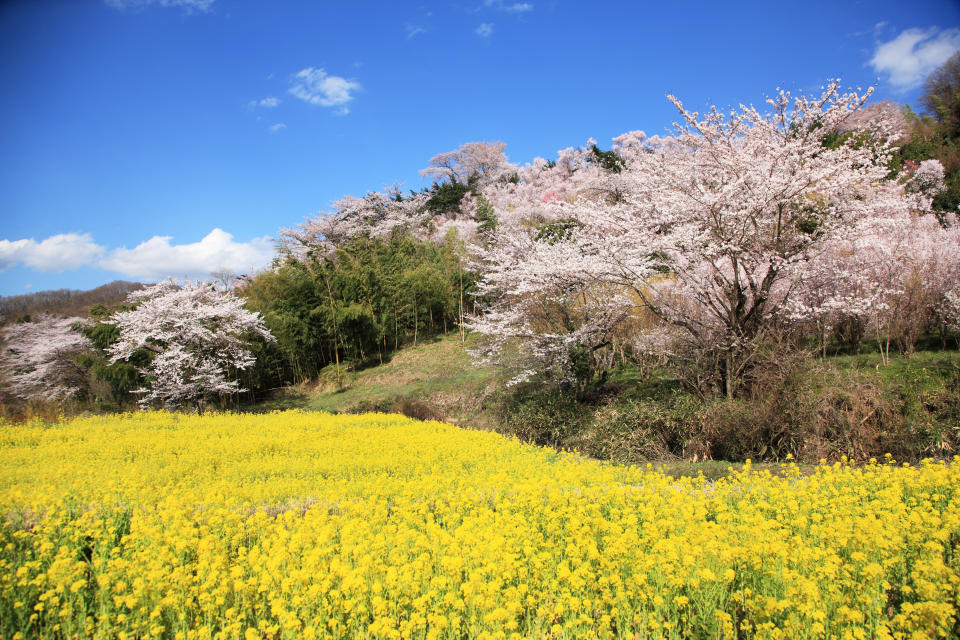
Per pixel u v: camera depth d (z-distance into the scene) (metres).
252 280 33.59
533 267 15.80
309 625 4.19
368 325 26.84
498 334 18.25
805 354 11.10
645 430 12.12
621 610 4.17
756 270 13.88
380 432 12.61
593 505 6.00
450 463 8.95
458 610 4.30
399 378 24.41
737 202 12.14
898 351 12.90
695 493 6.74
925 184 21.91
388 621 3.99
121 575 4.90
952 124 28.91
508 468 8.94
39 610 4.41
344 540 5.16
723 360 13.09
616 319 16.06
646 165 15.31
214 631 4.40
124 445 11.23
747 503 6.22
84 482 7.78
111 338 23.03
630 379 16.64
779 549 4.45
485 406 18.41
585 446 12.90
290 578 4.53
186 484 7.98
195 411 21.06
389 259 31.33
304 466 9.02
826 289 13.29
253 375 24.59
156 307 22.48
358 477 8.40
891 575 4.65
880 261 13.28
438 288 28.92
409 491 6.84
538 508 5.99
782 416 10.18
